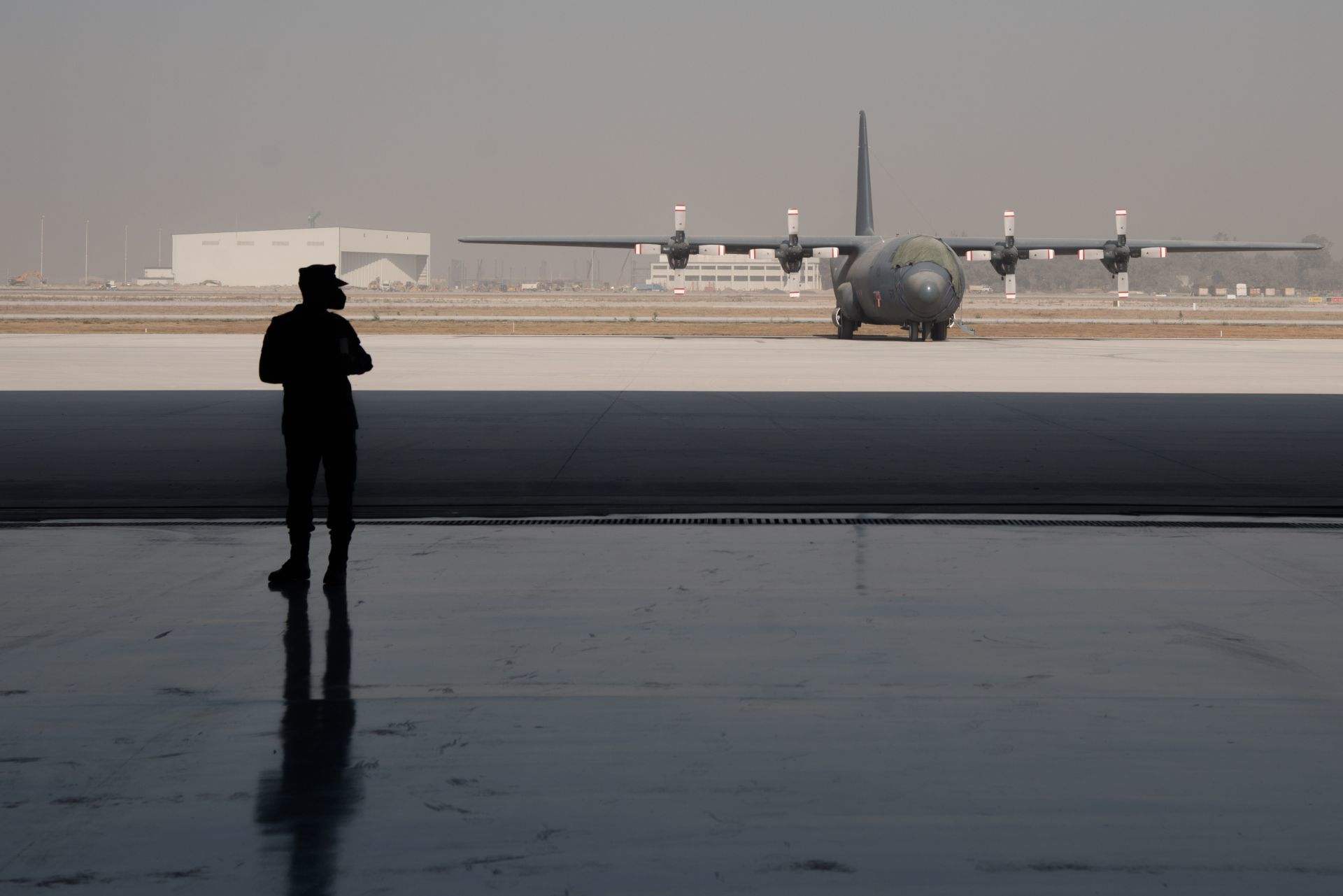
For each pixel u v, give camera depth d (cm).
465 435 2030
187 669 711
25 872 447
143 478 1545
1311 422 2255
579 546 1095
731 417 2342
